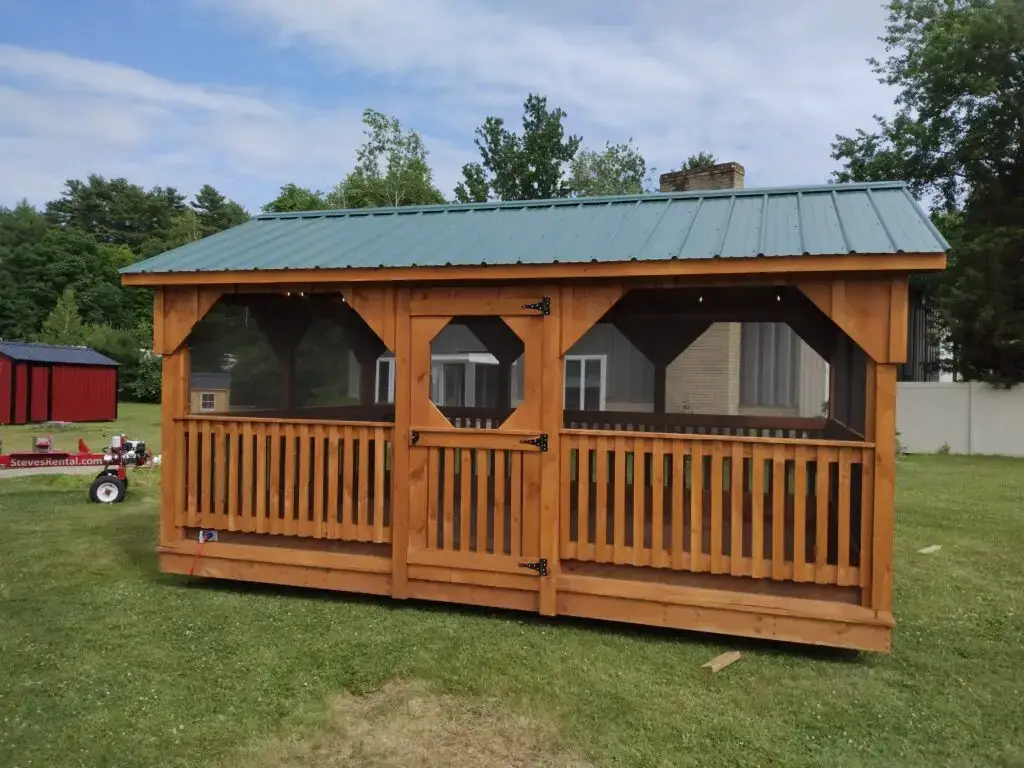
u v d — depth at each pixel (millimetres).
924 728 3449
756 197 5426
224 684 3844
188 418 5555
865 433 4191
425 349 4934
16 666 4051
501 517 4793
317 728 3393
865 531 4172
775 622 4258
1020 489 10523
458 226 5676
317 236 5824
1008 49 18094
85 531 7406
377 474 5078
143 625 4691
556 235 5062
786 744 3287
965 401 16359
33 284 45062
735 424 7094
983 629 4770
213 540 5543
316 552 5262
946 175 20906
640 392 11555
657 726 3428
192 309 5402
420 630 4613
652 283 4453
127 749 3207
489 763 3109
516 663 4113
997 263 17266
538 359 4703
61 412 22812
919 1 22094
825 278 4141
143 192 66312
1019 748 3273
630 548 4609
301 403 8219
